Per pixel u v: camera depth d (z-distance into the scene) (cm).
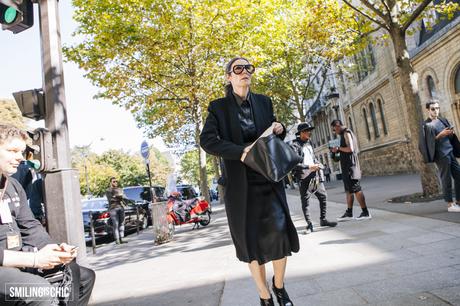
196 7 1184
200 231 998
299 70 2088
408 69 852
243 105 253
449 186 568
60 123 381
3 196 225
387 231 505
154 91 1480
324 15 1034
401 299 258
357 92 2783
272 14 1357
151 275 509
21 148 226
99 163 6450
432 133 571
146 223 1521
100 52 1214
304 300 290
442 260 332
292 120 2855
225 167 242
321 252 446
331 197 1314
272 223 227
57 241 358
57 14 405
